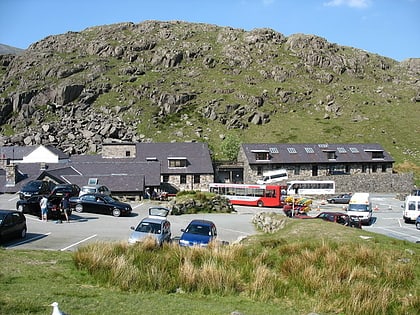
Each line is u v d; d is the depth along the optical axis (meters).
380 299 14.59
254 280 16.20
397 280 17.02
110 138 117.81
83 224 34.31
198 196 48.38
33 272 15.77
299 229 26.98
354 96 149.25
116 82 157.38
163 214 41.69
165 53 178.88
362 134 120.31
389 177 79.06
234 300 14.66
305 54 179.00
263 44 187.62
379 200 67.19
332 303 14.67
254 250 20.64
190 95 146.25
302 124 130.25
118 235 29.48
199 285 15.59
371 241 23.41
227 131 125.88
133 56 182.12
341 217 37.12
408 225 42.91
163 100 142.88
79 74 165.88
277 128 127.94
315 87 157.12
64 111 141.75
